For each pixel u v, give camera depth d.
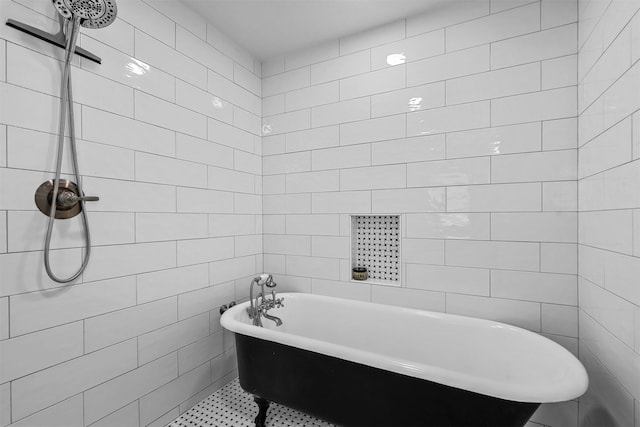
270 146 2.43
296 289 2.32
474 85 1.74
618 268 1.09
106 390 1.39
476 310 1.75
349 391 1.35
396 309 1.84
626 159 1.03
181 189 1.77
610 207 1.16
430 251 1.86
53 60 1.21
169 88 1.70
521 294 1.64
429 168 1.86
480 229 1.73
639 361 0.96
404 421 1.24
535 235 1.61
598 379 1.31
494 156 1.69
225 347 2.08
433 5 1.81
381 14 1.90
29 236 1.14
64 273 1.24
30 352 1.14
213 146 2.00
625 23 1.03
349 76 2.12
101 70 1.37
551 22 1.56
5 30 1.08
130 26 1.50
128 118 1.49
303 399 1.48
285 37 2.14
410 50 1.92
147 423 1.57
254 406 1.86
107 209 1.39
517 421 1.07
